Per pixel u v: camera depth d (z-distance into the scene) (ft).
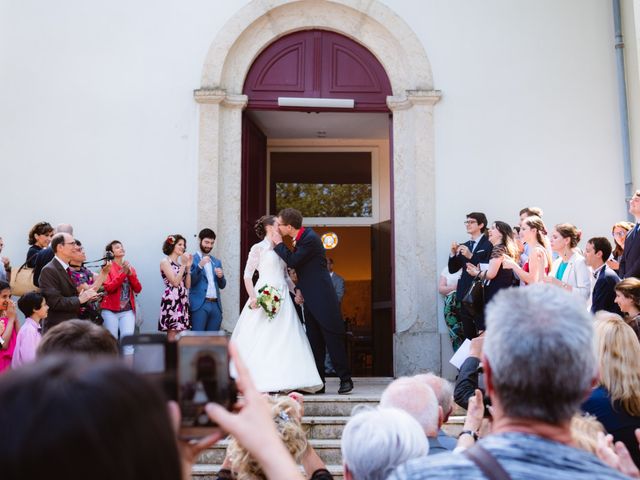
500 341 4.88
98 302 21.86
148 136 26.16
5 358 19.39
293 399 11.06
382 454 6.91
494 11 27.30
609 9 27.32
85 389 2.77
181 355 4.46
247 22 26.91
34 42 26.27
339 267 42.24
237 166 26.71
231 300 26.05
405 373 25.80
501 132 26.81
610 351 10.84
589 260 20.25
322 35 27.81
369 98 27.63
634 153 26.30
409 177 27.02
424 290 26.05
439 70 27.02
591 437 7.77
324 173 34.88
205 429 4.36
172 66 26.48
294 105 27.14
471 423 8.89
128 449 2.77
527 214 23.71
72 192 25.73
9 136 25.79
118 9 26.63
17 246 25.31
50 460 2.63
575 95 26.99
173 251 23.67
